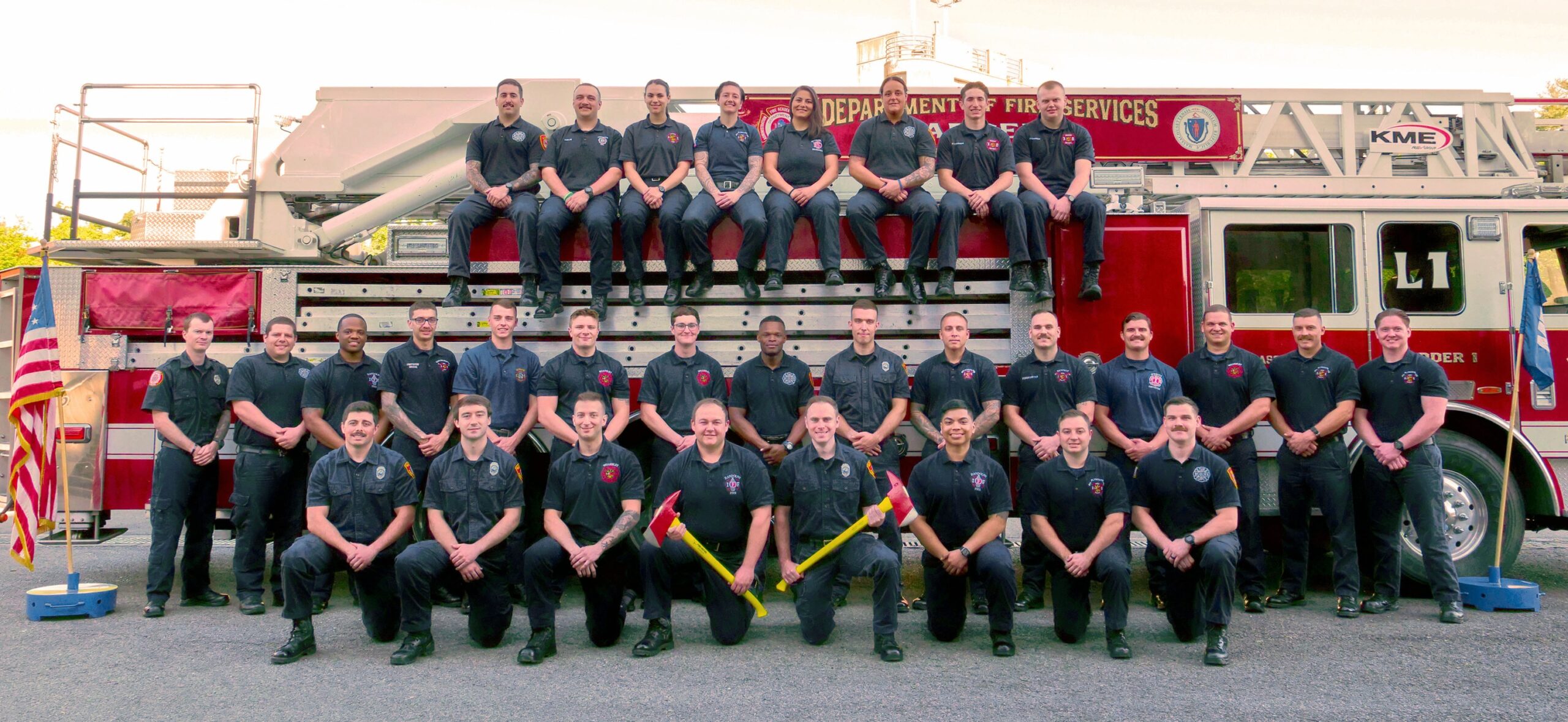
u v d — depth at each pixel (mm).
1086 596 4668
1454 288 5988
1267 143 7773
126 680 4066
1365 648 4570
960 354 5523
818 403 4656
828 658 4449
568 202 5801
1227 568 4324
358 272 5914
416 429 5406
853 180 6754
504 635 4891
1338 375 5383
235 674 4176
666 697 3857
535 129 6137
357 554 4438
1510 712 3670
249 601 5352
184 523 5562
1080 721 3568
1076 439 4633
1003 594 4465
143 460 5832
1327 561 6957
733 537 4734
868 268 5820
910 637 4867
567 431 5230
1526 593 5309
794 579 4609
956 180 6004
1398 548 5367
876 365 5488
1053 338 5438
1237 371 5465
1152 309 5848
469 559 4422
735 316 5879
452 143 7047
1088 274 5789
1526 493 5855
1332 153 7832
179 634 4859
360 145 7035
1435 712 3666
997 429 5824
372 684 4023
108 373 5875
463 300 5793
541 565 4430
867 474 4746
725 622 4625
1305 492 5453
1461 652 4512
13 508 5438
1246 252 5988
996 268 5867
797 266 5867
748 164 5977
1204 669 4242
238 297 5887
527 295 5727
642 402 5473
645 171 6039
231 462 5789
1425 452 5242
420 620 4434
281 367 5469
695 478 4719
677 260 5789
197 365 5445
